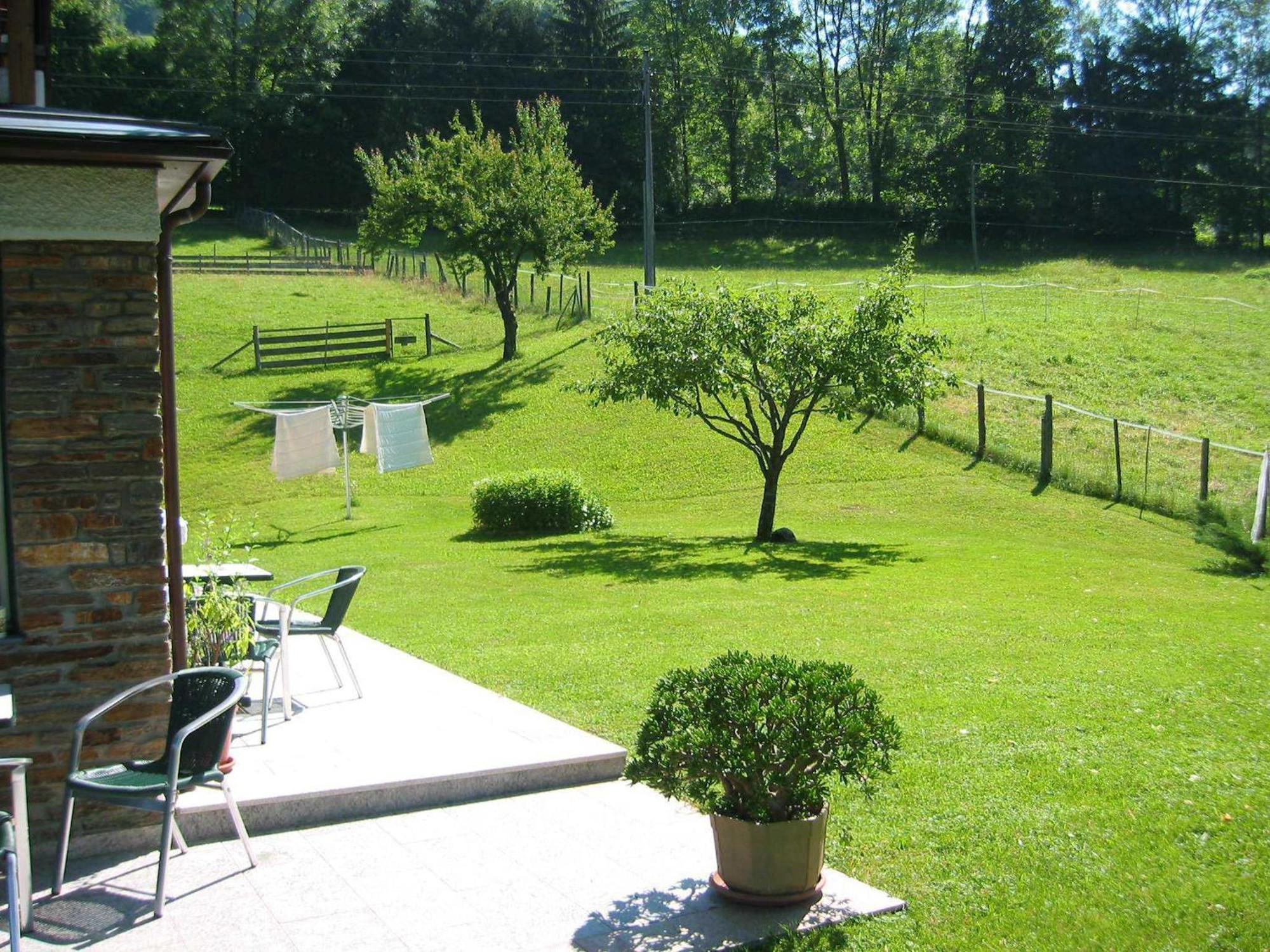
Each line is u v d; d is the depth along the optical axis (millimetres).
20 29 8555
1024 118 63562
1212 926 4434
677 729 4672
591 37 66938
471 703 7414
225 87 63594
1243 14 63656
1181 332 34875
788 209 63312
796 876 4594
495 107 66062
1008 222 62156
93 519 5082
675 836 5410
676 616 11164
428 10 67625
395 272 45938
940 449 24469
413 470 25531
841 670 4801
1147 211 62188
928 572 14477
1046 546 17953
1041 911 4570
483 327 37094
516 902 4645
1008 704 7605
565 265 34688
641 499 23016
